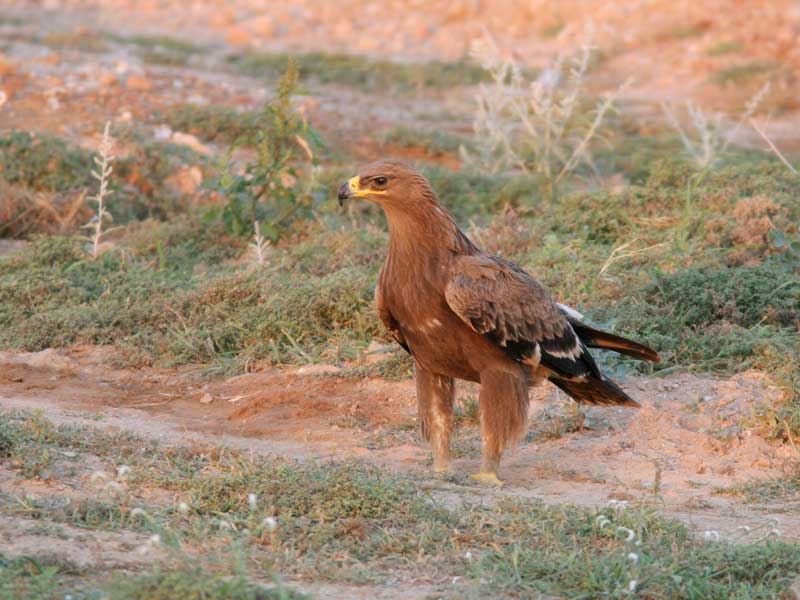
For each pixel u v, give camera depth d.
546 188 20.16
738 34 37.22
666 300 13.75
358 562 7.49
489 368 9.72
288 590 6.66
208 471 9.37
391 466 10.34
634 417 11.50
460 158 25.27
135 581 6.51
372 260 16.03
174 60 34.28
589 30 20.81
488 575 7.26
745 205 15.73
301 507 8.30
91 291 15.54
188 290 15.05
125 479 8.87
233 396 12.59
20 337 14.22
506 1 43.34
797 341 12.52
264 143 17.86
